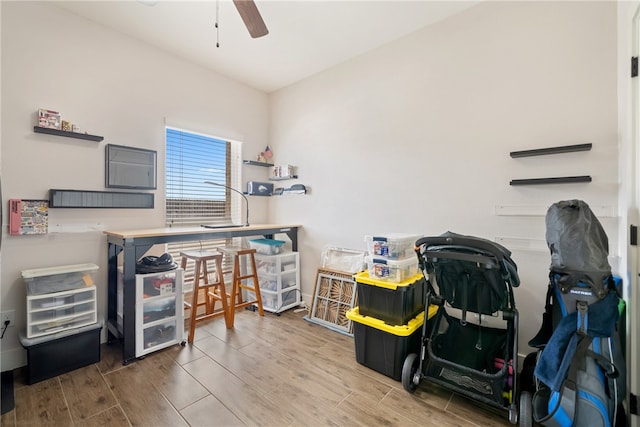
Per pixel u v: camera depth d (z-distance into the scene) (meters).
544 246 1.87
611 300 1.21
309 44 2.62
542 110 1.87
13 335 1.95
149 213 2.62
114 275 2.34
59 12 2.13
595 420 1.18
